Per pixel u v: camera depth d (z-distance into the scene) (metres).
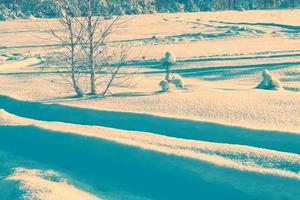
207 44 36.47
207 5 94.56
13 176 9.35
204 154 9.54
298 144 10.30
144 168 9.56
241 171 8.63
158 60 26.75
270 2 96.56
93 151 10.54
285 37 39.31
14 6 74.00
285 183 8.13
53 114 14.34
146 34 45.88
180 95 15.64
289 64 23.25
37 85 19.69
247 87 18.19
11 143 12.00
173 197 8.72
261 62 24.42
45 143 11.43
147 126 12.32
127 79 19.39
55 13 18.34
